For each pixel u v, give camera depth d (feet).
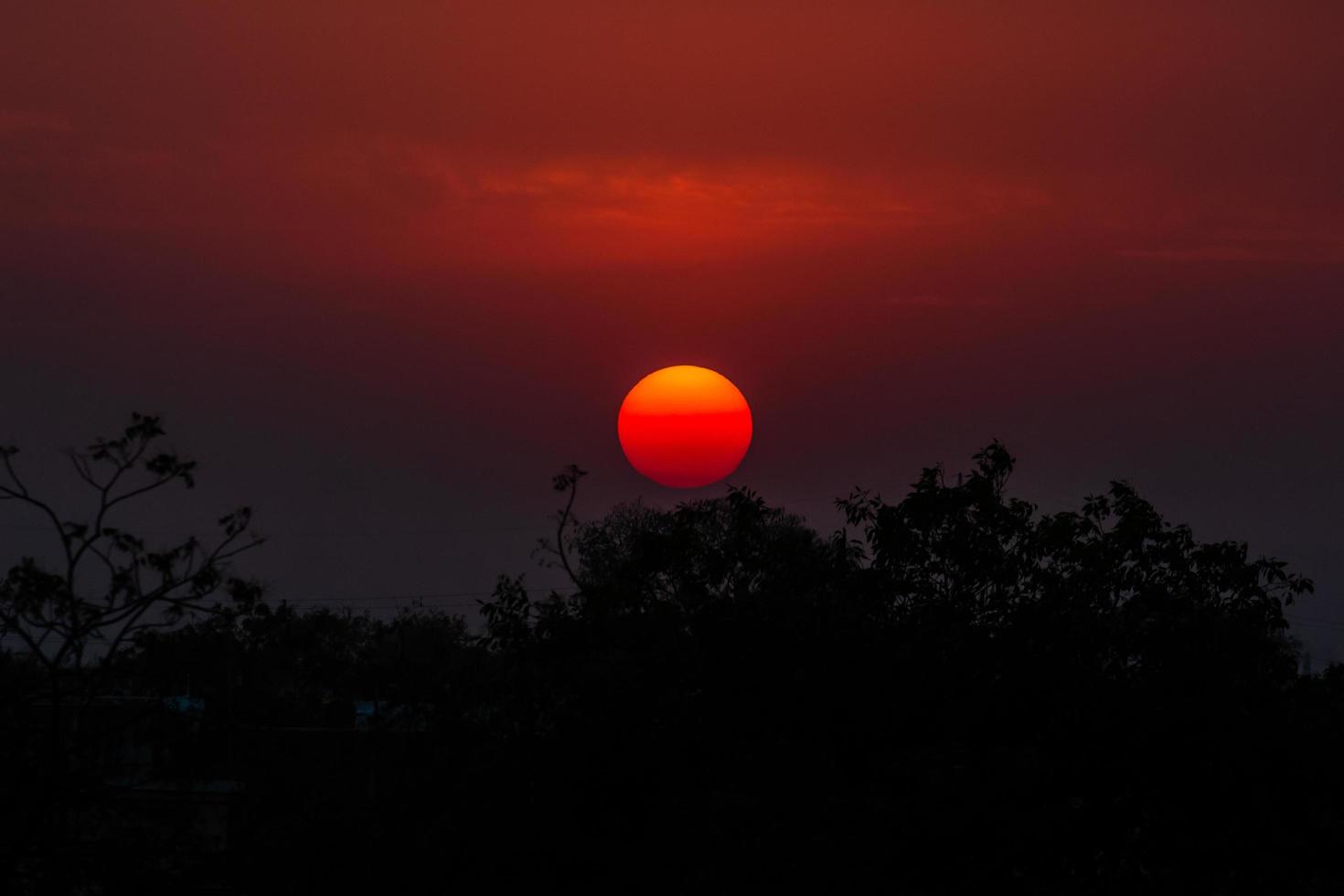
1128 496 228.84
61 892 157.07
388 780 192.85
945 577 229.25
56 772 154.61
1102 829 191.93
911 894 170.60
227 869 171.12
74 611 156.76
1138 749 189.16
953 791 173.37
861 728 193.36
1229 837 186.80
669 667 190.60
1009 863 181.27
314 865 180.34
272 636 185.57
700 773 183.21
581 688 186.91
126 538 160.15
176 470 161.99
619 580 221.25
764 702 194.90
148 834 166.20
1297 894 190.19
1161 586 212.23
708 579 222.48
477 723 195.31
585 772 180.75
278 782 193.88
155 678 170.19
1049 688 197.47
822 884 160.35
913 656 196.95
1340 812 189.67
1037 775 183.42
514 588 219.61
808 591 215.51
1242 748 185.98
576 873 183.21
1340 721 195.72
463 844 183.01
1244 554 221.66
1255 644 202.08
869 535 229.04
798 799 173.17
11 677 163.32
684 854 176.86
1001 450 229.66
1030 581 224.53
